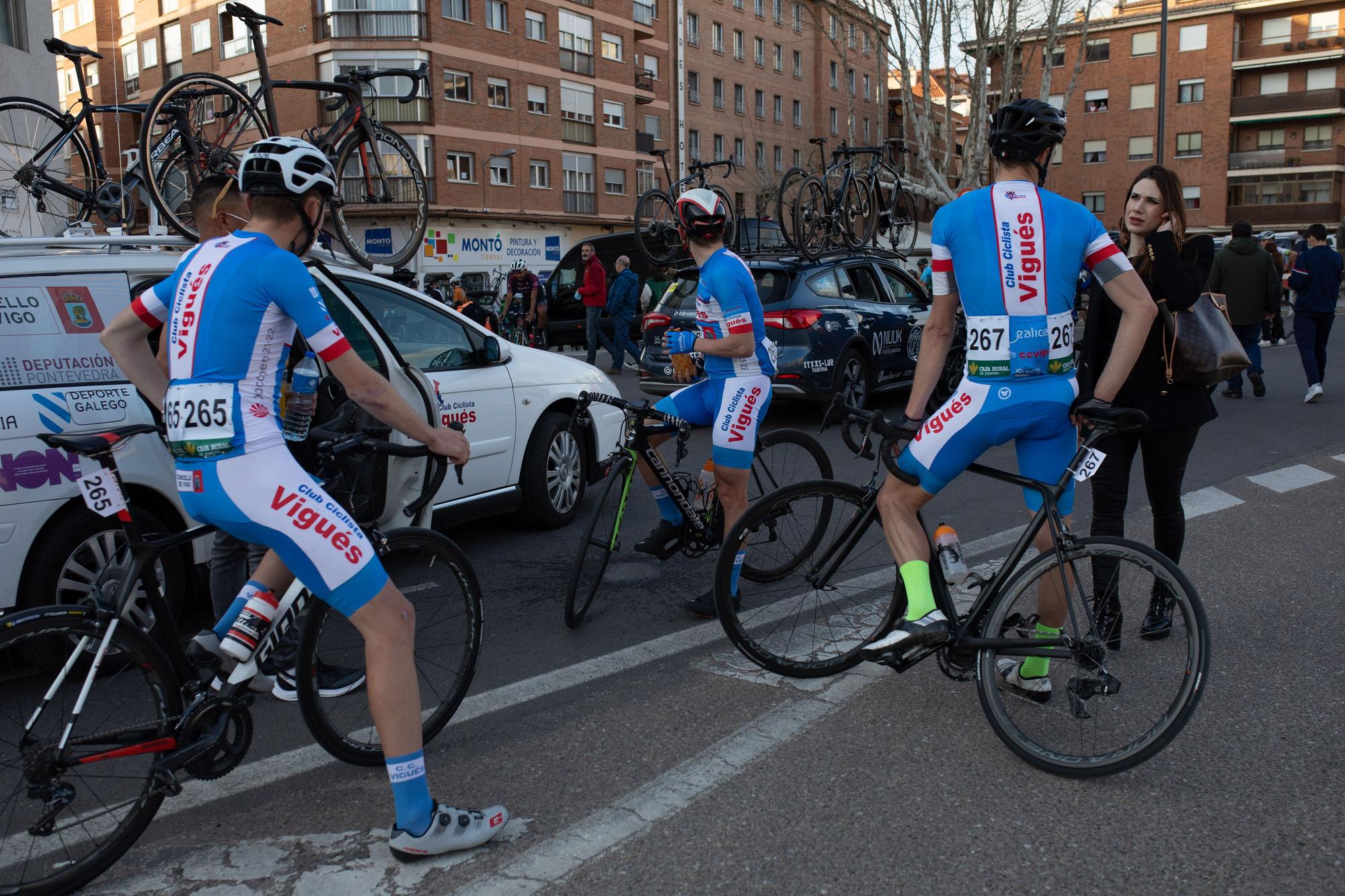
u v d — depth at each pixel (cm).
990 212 313
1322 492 687
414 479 472
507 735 349
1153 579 315
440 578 349
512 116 3947
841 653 401
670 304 1050
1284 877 259
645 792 307
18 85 1468
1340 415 1005
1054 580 319
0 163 677
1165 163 5734
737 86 5175
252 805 306
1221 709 357
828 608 418
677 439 461
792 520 405
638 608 481
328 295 452
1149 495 414
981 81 2589
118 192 686
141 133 585
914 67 2825
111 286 412
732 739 341
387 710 272
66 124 688
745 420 447
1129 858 268
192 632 448
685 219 445
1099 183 5891
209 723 285
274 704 382
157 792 275
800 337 933
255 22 643
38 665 266
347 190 674
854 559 428
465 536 618
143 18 4100
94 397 398
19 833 264
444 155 3722
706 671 401
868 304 1016
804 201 1055
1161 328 388
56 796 263
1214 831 280
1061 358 317
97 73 4288
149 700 279
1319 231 1046
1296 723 345
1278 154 5550
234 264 264
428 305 566
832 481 403
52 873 262
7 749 263
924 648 332
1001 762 321
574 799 304
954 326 336
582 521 648
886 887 256
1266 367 1409
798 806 296
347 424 331
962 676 342
